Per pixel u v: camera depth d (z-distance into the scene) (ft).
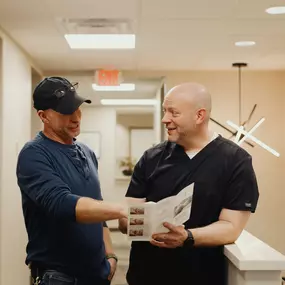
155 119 24.98
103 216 5.26
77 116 5.98
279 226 17.94
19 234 13.60
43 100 5.80
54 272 5.76
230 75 18.15
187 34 12.39
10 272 12.45
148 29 11.89
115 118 30.09
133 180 6.82
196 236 5.60
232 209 6.05
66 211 5.21
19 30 11.87
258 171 17.99
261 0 9.57
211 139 6.35
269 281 5.49
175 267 6.19
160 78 18.51
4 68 11.87
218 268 6.29
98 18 10.84
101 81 17.69
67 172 5.81
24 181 5.54
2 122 11.66
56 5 9.84
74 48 14.06
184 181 6.18
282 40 13.19
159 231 5.48
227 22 11.28
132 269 6.60
